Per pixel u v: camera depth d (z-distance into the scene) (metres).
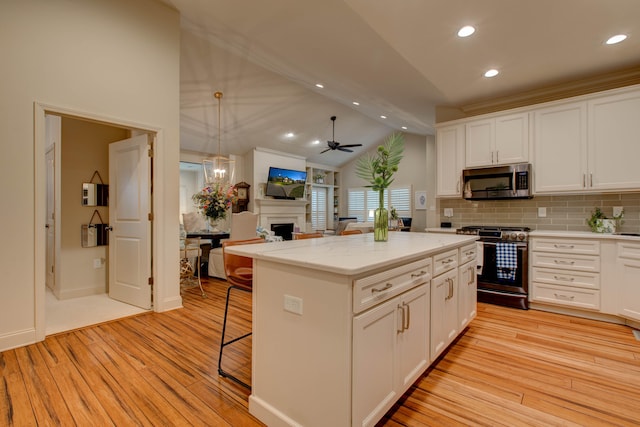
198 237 4.57
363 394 1.32
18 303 2.37
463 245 2.52
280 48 3.60
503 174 3.63
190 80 5.11
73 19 2.64
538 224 3.74
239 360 2.17
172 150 3.30
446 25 2.45
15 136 2.35
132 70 3.00
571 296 3.12
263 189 8.09
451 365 2.14
